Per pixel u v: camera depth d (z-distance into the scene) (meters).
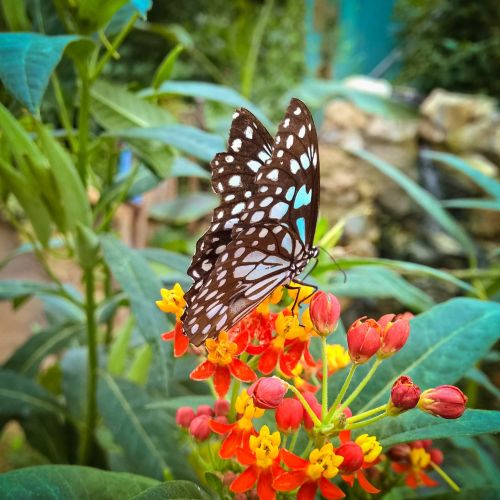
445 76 0.75
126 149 0.31
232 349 0.16
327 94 0.62
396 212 0.63
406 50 0.85
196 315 0.15
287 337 0.17
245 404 0.16
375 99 0.61
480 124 0.62
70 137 0.28
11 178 0.26
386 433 0.17
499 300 0.38
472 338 0.19
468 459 0.34
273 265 0.16
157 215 0.59
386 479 0.20
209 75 1.07
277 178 0.15
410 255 0.62
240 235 0.15
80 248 0.26
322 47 1.00
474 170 0.39
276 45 1.03
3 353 0.69
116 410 0.28
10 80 0.17
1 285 0.30
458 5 0.77
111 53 0.25
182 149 0.25
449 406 0.15
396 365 0.19
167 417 0.28
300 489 0.15
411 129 0.63
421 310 0.31
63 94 0.28
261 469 0.15
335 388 0.19
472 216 0.61
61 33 0.27
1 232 1.04
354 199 0.63
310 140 0.16
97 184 0.31
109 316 0.33
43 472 0.16
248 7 0.90
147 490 0.14
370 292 0.30
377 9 1.04
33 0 0.28
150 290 0.22
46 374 0.39
